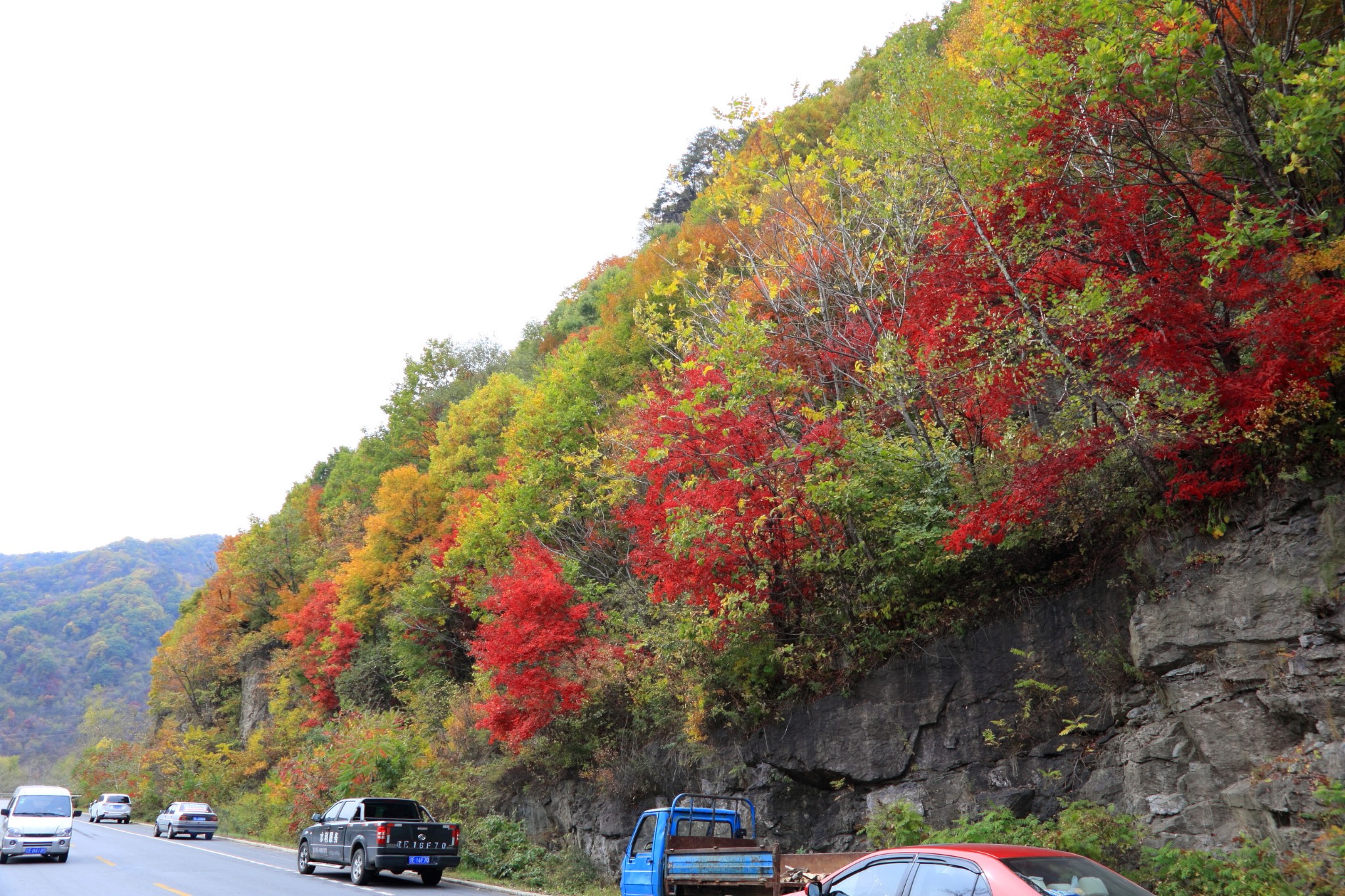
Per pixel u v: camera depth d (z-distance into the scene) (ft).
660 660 64.64
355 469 222.07
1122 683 40.22
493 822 74.74
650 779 63.26
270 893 54.60
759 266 68.44
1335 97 30.68
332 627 143.43
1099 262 38.70
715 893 39.09
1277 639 33.76
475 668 92.53
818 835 50.42
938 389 46.57
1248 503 35.91
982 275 41.75
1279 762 32.40
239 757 163.73
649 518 57.21
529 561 74.74
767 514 48.37
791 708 53.36
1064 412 42.63
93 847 95.81
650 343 105.19
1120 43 34.94
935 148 48.73
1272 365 32.27
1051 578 44.65
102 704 358.23
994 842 37.76
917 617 48.75
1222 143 42.32
